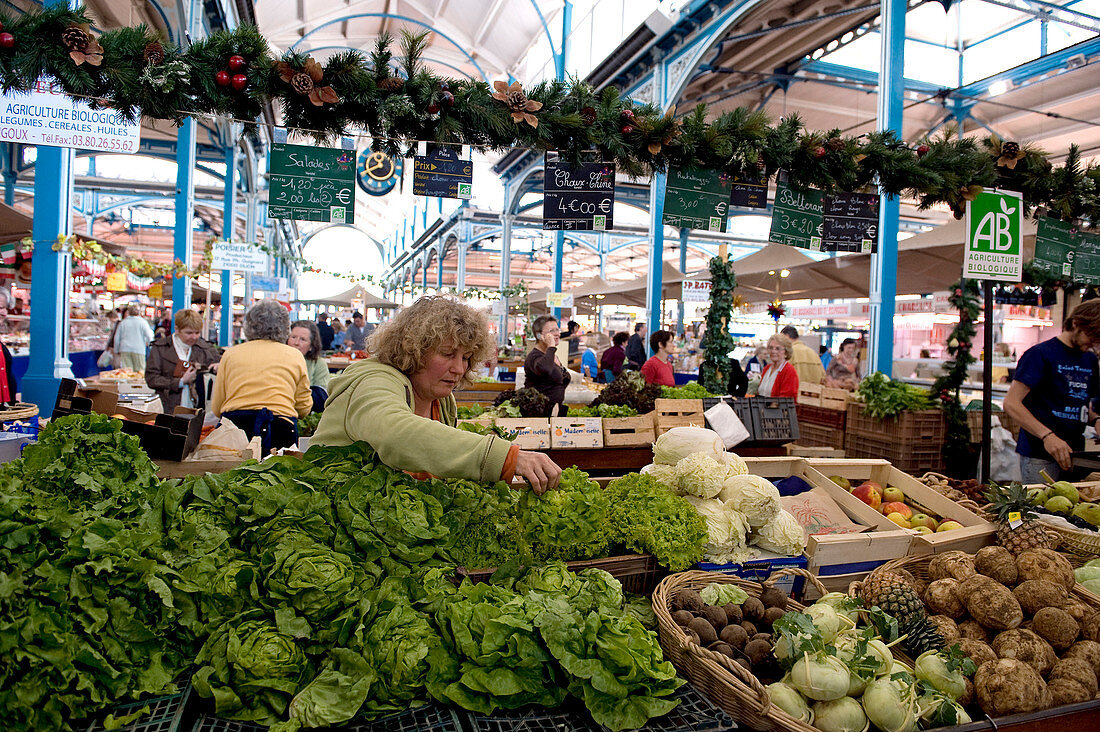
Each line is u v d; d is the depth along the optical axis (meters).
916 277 9.39
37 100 3.95
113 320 13.84
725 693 1.61
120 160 27.14
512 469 1.77
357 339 15.03
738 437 4.59
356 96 2.92
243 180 16.31
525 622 1.48
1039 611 2.05
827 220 4.28
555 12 14.80
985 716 1.74
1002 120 11.67
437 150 3.39
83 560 1.33
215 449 3.07
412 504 1.75
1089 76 9.74
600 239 27.39
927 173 3.86
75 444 1.60
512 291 19.75
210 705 1.37
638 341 11.24
